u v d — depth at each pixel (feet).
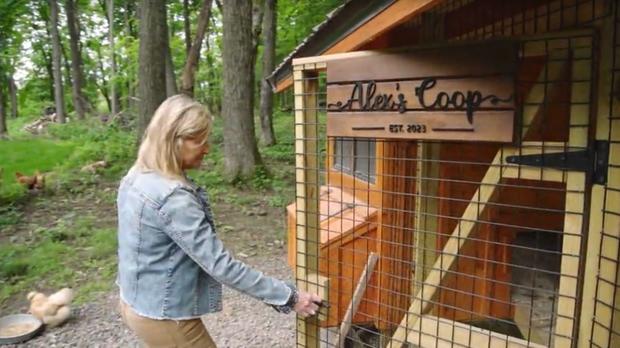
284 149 43.45
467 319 9.07
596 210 4.72
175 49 70.85
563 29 4.80
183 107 5.86
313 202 7.11
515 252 9.04
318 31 7.80
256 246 20.21
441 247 8.62
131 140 42.52
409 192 9.49
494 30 6.84
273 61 45.39
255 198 27.76
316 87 6.90
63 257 18.63
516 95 4.96
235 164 30.60
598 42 4.58
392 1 5.58
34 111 97.86
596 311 4.76
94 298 14.99
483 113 5.15
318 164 7.06
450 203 8.80
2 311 14.38
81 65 87.81
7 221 22.95
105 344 12.19
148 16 36.58
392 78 5.78
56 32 76.48
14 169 35.63
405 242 9.59
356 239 9.91
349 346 9.43
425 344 6.42
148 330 5.90
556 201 8.86
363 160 11.13
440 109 5.42
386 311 9.48
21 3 50.96
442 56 5.38
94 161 37.19
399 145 9.53
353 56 6.14
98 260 18.34
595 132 4.68
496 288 8.96
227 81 30.60
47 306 12.97
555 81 4.86
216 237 5.71
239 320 13.57
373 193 10.45
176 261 5.75
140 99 37.60
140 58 37.22
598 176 4.68
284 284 5.92
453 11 7.84
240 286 5.64
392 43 8.66
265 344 12.29
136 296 5.86
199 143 5.96
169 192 5.62
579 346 4.91
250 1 30.40
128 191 5.87
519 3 6.20
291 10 48.19
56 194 28.73
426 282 6.61
